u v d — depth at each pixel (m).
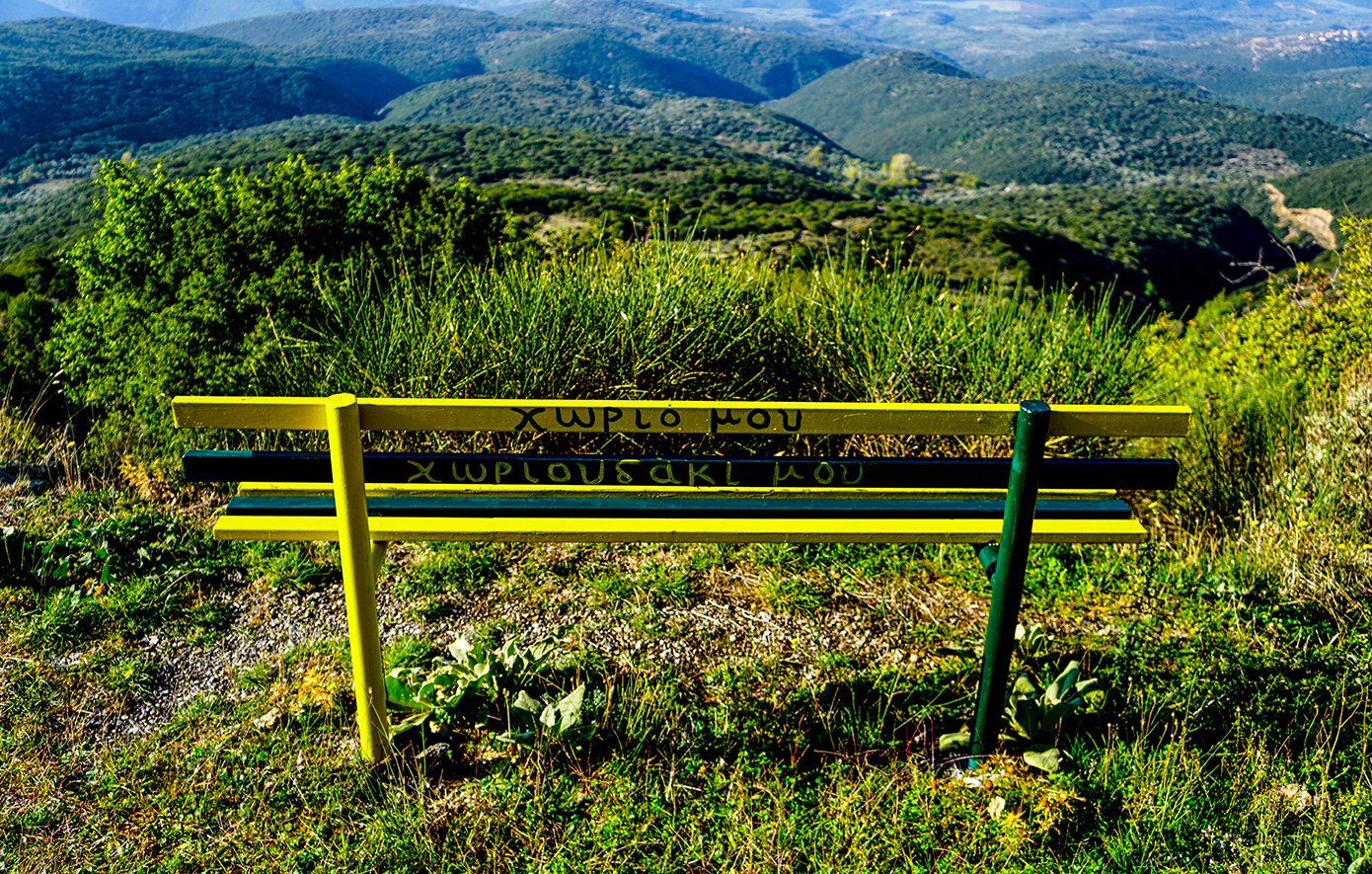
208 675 2.12
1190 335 5.36
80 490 3.06
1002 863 1.61
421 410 1.55
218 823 1.66
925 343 3.20
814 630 2.33
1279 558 2.62
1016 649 2.24
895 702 2.05
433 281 3.98
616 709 1.96
